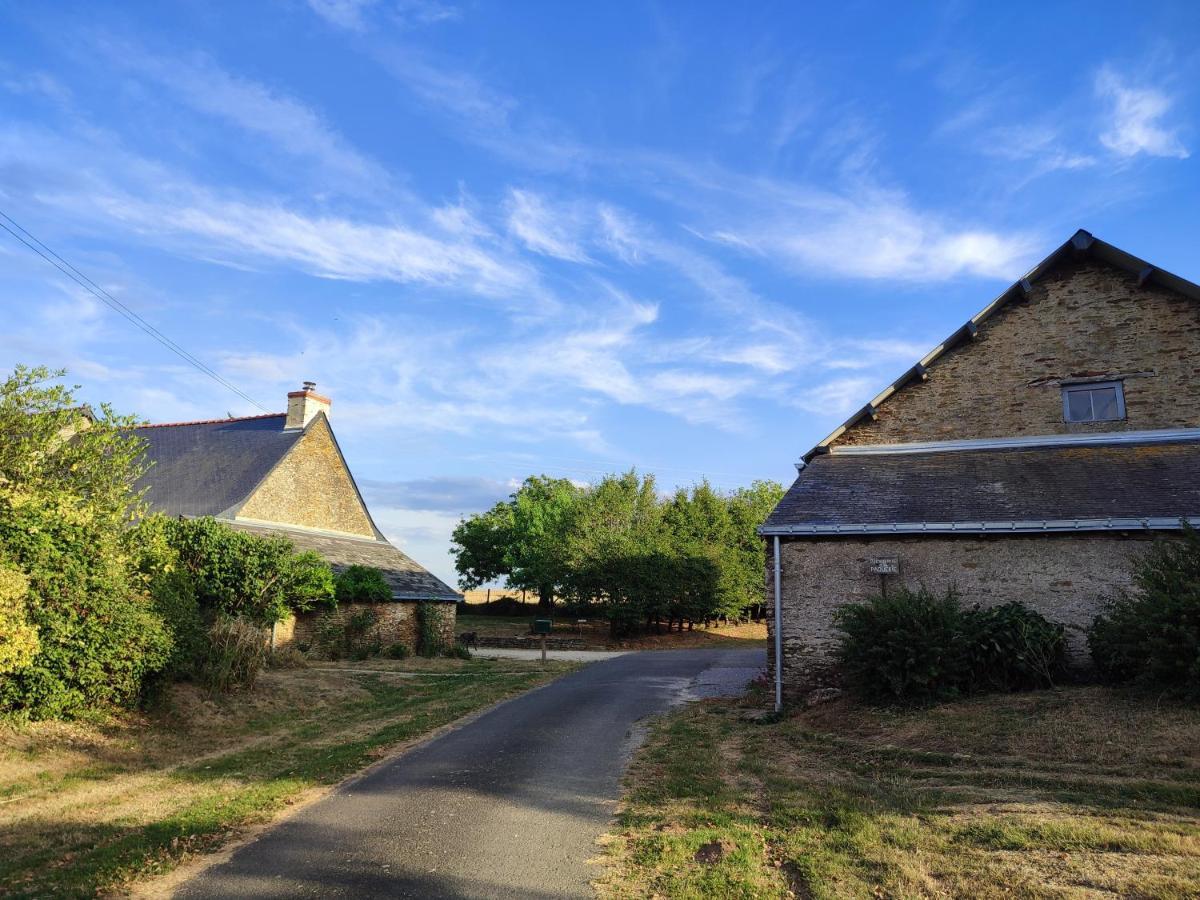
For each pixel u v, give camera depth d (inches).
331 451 1228.5
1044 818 254.1
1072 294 637.9
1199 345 599.5
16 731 405.7
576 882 227.5
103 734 434.6
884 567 520.4
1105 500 505.0
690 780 337.7
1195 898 186.5
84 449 579.5
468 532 2399.1
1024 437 631.8
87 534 439.8
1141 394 607.8
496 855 251.4
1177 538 470.9
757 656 1014.4
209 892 225.8
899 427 665.6
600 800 312.0
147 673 475.5
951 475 587.8
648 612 1418.6
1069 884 201.2
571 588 1487.5
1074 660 479.2
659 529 1626.5
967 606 505.0
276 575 759.1
